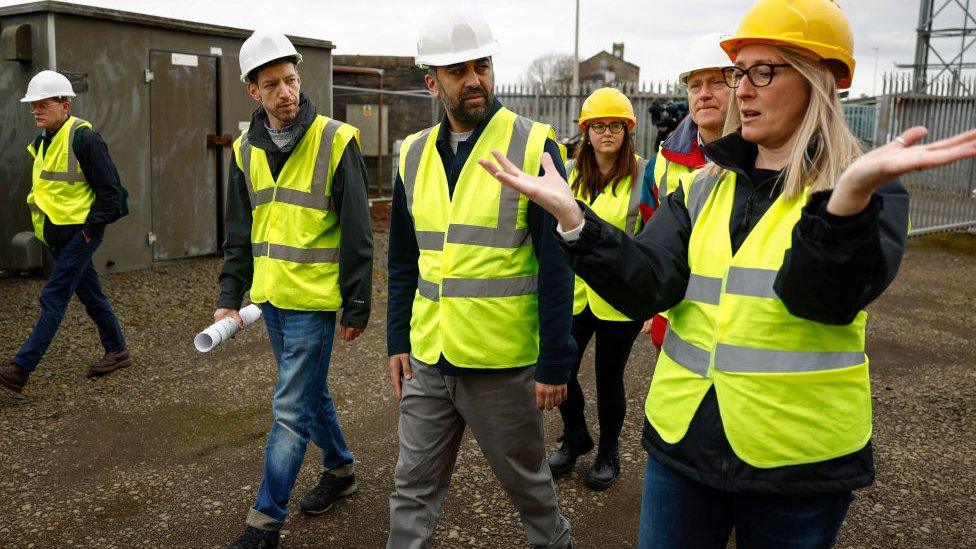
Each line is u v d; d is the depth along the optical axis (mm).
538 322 2721
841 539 3451
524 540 3445
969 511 3721
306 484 3980
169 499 3838
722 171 1976
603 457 3959
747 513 1869
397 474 2814
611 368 3855
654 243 1992
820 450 1762
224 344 6477
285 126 3408
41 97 5297
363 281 3373
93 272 5551
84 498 3836
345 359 6160
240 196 3559
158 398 5234
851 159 1758
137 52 8828
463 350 2648
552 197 1828
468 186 2682
